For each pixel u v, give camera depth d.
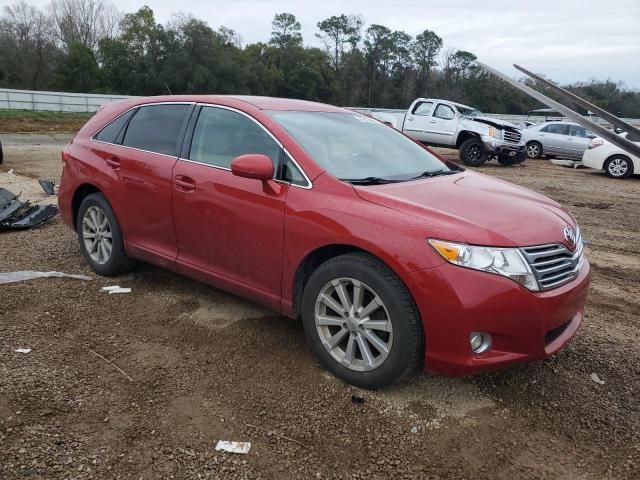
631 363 3.68
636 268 6.07
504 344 2.86
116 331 3.82
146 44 54.62
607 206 10.08
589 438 2.85
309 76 66.12
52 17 64.94
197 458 2.56
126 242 4.57
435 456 2.65
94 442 2.63
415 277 2.82
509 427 2.91
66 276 4.80
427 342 2.86
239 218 3.61
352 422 2.88
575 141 19.19
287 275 3.42
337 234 3.10
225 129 3.93
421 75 76.31
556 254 3.04
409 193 3.28
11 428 2.68
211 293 4.54
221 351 3.58
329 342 3.27
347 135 4.00
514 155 16.89
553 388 3.31
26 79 55.06
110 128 4.83
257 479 2.44
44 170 12.07
